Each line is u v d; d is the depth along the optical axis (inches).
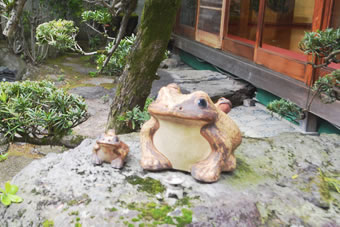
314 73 191.6
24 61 380.2
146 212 69.0
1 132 132.4
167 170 83.6
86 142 97.5
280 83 220.1
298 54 207.2
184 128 77.3
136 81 130.6
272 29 235.8
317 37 117.9
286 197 76.9
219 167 79.3
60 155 90.7
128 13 132.1
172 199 72.9
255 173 86.1
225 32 308.0
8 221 70.5
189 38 389.7
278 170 88.7
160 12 119.4
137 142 99.3
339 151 101.4
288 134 112.3
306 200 76.7
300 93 200.8
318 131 205.3
